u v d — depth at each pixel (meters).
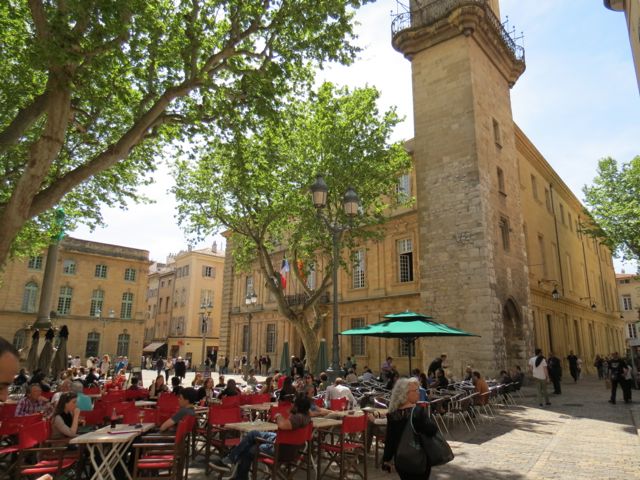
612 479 7.39
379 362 28.92
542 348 27.95
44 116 16.27
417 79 25.67
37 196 10.65
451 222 22.59
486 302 20.59
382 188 22.41
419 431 4.91
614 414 14.47
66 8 9.89
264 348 39.69
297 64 12.76
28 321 45.94
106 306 51.53
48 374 19.20
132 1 9.91
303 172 20.41
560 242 36.41
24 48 12.88
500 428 12.12
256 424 7.38
